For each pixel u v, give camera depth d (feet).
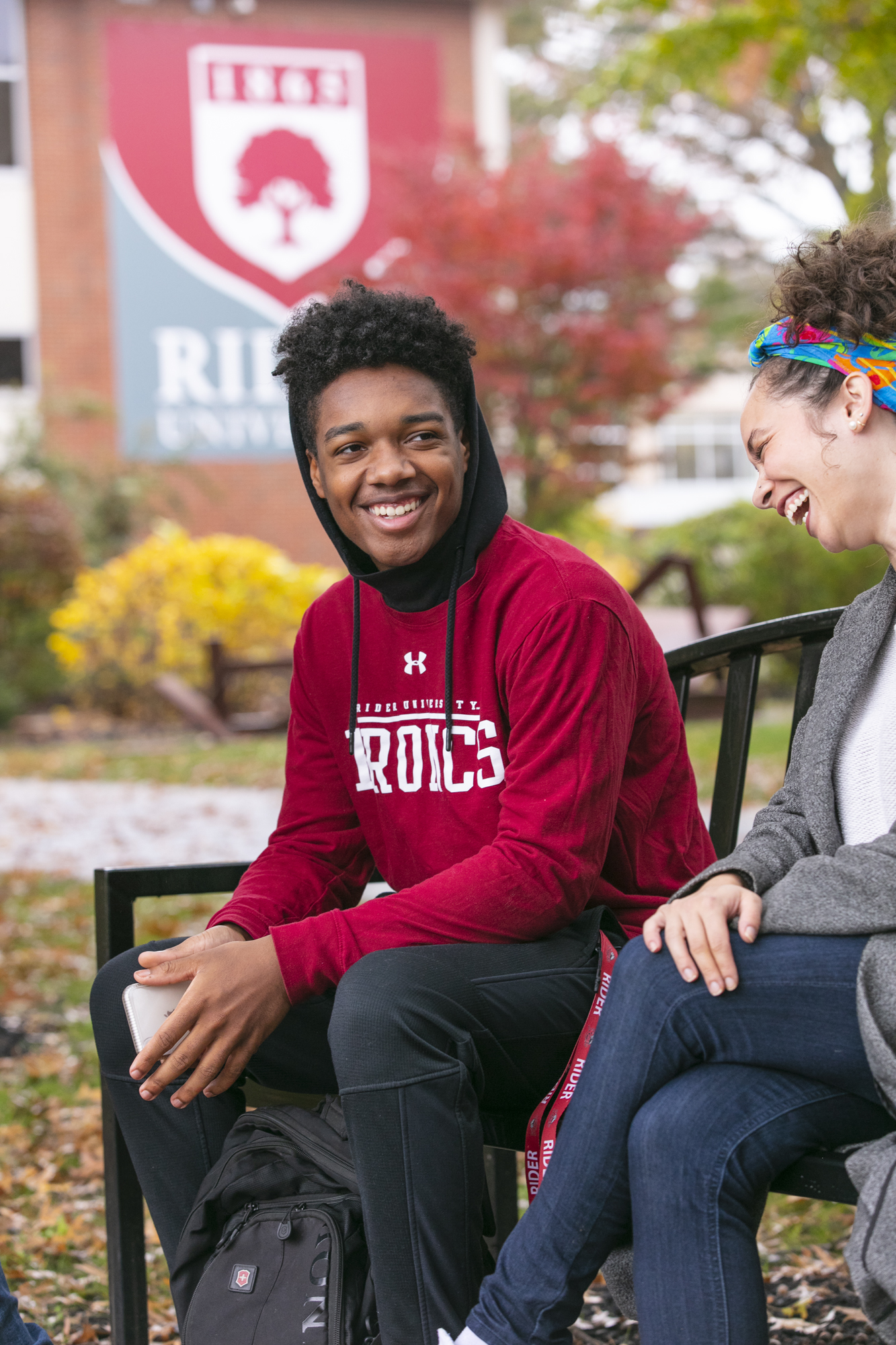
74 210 55.16
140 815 26.78
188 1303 5.90
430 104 57.57
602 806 5.92
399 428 6.23
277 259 56.24
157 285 55.57
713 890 5.21
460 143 49.03
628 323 46.78
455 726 6.30
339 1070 5.35
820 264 5.53
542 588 6.10
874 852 5.02
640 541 58.03
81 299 55.21
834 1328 7.34
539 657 5.98
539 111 78.02
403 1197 5.26
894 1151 4.62
